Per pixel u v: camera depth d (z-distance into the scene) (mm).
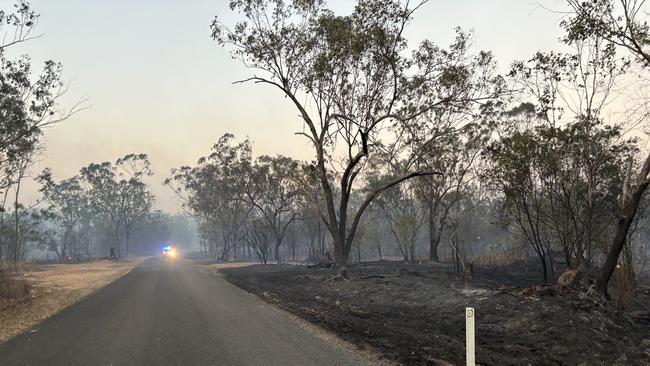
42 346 9977
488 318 12555
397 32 23203
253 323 12336
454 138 36500
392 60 23219
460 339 10375
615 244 15133
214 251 108562
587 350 9758
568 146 18781
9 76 25219
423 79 25000
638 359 9367
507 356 9000
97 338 10664
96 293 21469
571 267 19438
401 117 26891
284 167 53750
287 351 9016
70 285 26422
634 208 14977
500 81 24750
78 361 8570
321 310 15086
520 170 19469
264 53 25219
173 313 14391
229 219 74312
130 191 97125
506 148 20109
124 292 21531
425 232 69312
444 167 41625
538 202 22016
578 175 19625
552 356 9227
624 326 12547
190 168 75625
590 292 14781
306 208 55875
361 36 22891
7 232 54969
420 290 18000
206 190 75750
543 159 18875
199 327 11797
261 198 59938
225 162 57188
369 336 10547
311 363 8125
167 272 38469
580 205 20203
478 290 16422
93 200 95375
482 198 50469
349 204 74875
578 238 18469
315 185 33562
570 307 12914
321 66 23969
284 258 84438
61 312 15328
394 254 75938
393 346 9484
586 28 15461
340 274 24656
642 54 15055
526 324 11570
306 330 11258
